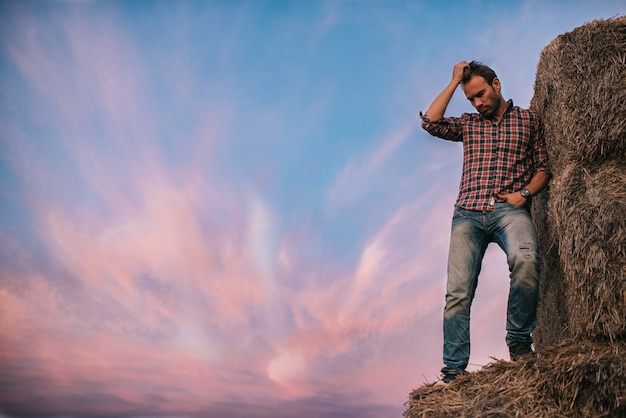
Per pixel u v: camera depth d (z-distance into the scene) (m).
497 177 3.50
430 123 3.62
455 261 3.47
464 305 3.41
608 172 3.05
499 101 3.58
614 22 3.19
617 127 3.10
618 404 2.51
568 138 3.20
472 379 2.97
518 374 2.81
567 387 2.64
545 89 3.46
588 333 2.91
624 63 3.12
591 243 2.92
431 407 2.90
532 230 3.38
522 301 3.30
